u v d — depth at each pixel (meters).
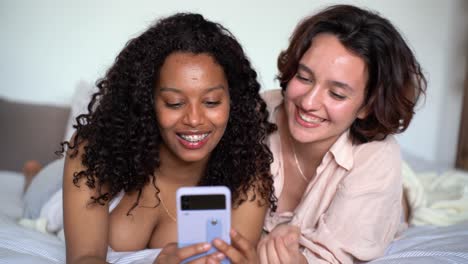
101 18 2.20
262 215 1.09
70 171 0.98
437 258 1.01
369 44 0.99
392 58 1.02
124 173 0.98
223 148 1.04
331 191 1.10
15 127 2.07
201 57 0.88
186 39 0.88
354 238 1.00
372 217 1.02
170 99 0.88
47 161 2.04
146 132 0.95
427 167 1.92
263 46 2.24
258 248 0.95
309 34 1.03
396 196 1.07
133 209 1.06
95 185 0.97
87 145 0.98
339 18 1.00
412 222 1.37
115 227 1.05
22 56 2.25
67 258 0.95
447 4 2.23
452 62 2.28
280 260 0.91
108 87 0.99
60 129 2.09
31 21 2.21
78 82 2.23
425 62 2.29
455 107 2.33
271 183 1.07
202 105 0.89
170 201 1.07
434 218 1.35
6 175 1.96
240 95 1.00
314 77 1.00
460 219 1.37
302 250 1.04
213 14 2.21
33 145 2.06
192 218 0.77
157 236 1.09
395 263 0.99
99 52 2.24
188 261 0.78
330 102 1.00
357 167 1.07
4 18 2.21
